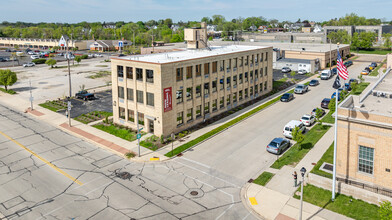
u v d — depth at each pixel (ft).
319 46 369.09
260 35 582.35
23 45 620.49
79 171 109.19
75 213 84.58
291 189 95.35
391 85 135.03
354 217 80.64
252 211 85.40
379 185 89.10
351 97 103.96
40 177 104.68
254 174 106.01
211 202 89.81
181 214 84.07
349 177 94.22
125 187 98.17
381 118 85.87
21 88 242.78
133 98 146.10
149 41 609.42
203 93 157.07
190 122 151.23
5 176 105.29
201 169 110.11
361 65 332.80
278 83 246.27
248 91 195.11
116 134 143.23
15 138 140.56
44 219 82.07
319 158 115.24
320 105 186.91
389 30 538.88
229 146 129.70
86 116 170.19
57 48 548.31
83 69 337.52
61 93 225.97
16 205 88.43
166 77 134.00
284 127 139.03
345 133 92.48
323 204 86.89
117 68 150.00
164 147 128.88
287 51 334.03
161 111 134.51
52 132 148.56
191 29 186.19
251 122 159.02
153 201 90.27
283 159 116.26
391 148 85.25
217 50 189.98
